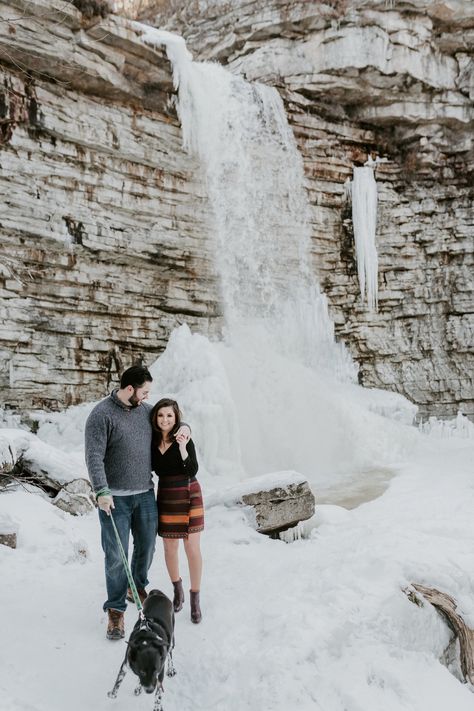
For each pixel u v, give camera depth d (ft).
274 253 60.44
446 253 65.10
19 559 18.93
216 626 15.76
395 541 22.20
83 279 48.85
